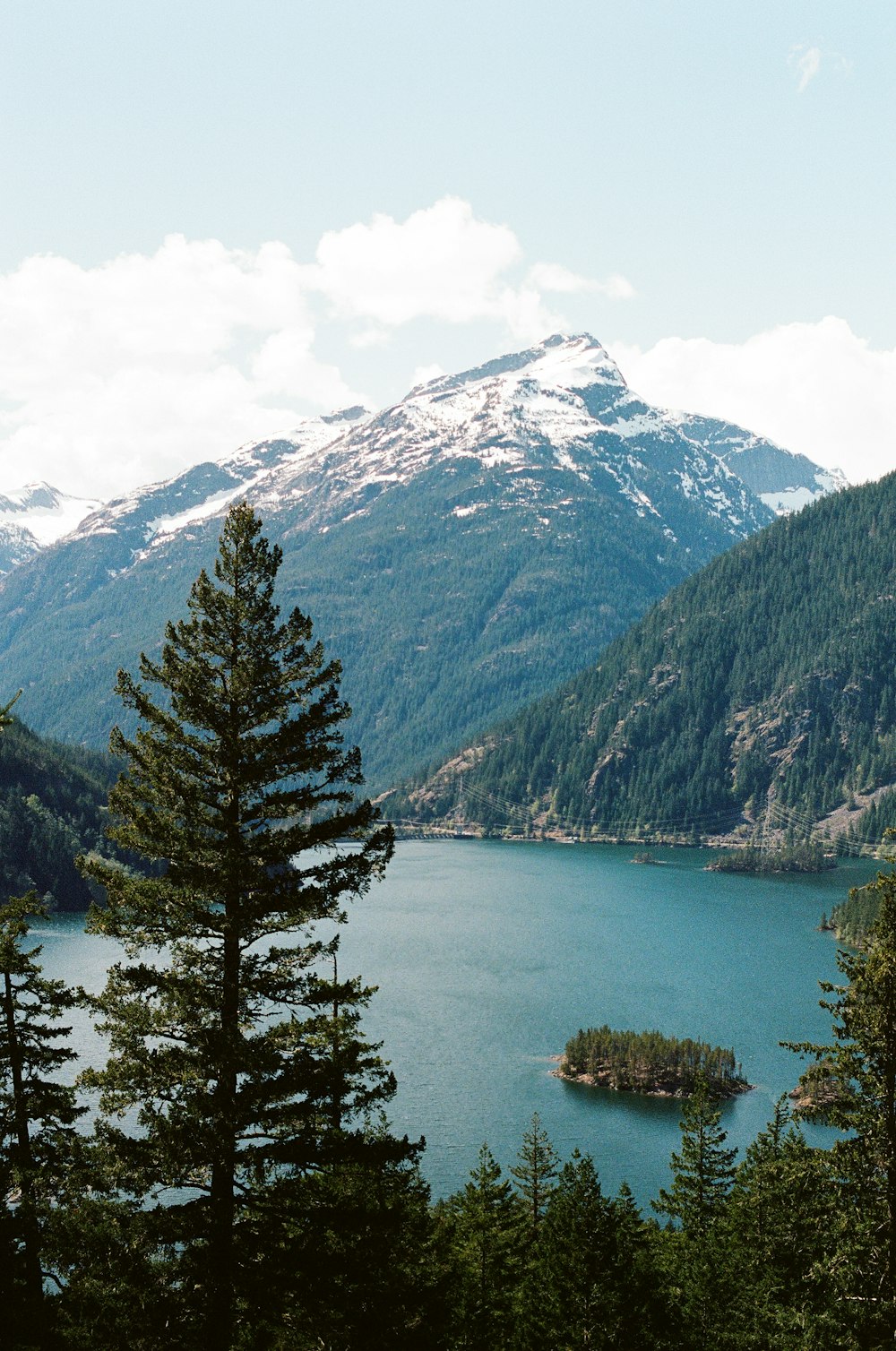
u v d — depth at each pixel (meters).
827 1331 42.28
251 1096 32.53
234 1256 32.41
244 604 36.31
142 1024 33.28
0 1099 39.09
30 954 39.91
